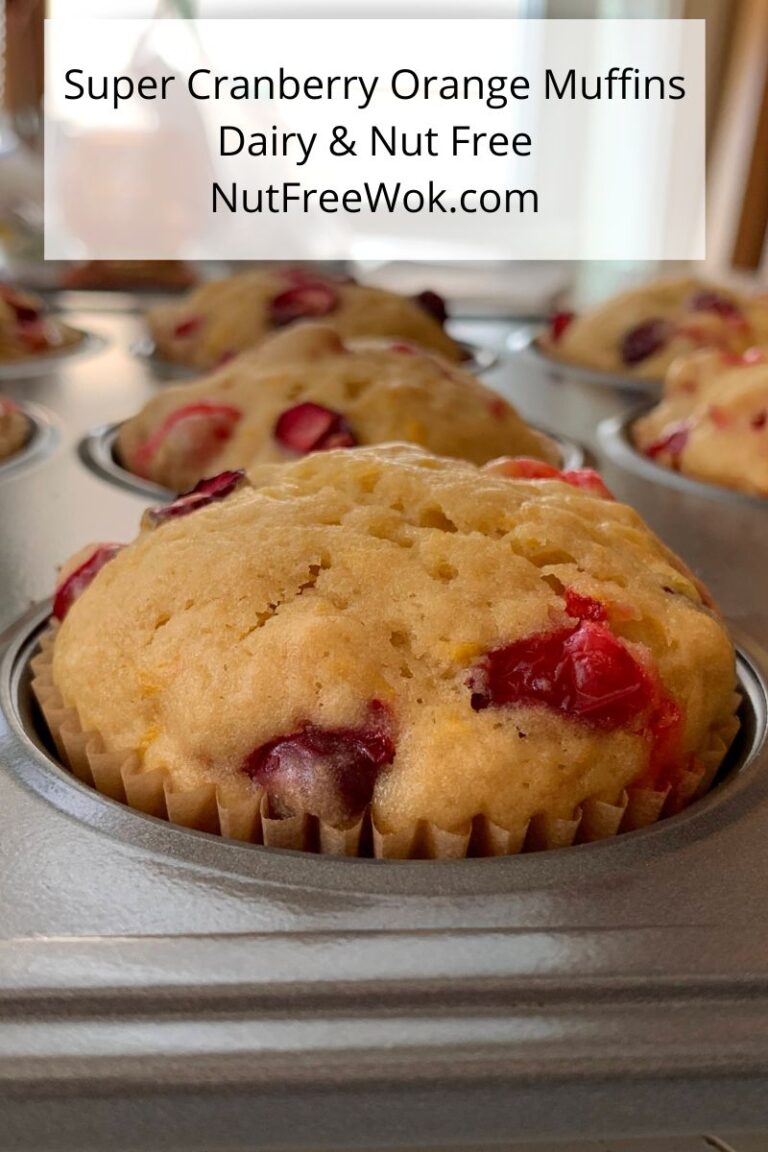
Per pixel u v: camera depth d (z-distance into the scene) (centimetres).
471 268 49
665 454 22
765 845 10
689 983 9
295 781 11
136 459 21
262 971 9
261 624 11
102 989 9
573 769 11
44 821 10
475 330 36
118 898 10
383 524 12
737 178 49
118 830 10
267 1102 8
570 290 43
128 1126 8
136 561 12
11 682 13
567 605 11
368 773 11
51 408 25
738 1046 9
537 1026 9
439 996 9
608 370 30
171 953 9
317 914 9
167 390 21
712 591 16
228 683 11
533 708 11
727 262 50
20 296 31
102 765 11
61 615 14
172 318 30
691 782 11
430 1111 9
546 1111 9
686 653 11
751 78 48
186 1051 8
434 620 11
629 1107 9
